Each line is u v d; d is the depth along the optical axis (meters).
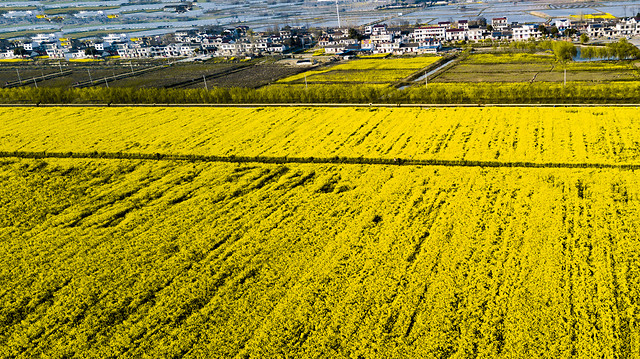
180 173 81.19
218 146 92.19
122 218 66.56
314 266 51.81
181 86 170.38
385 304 45.25
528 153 77.25
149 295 49.72
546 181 67.25
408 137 89.31
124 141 98.94
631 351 37.94
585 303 43.03
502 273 48.00
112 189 76.56
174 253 56.88
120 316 47.09
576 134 84.00
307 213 63.91
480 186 67.25
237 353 41.50
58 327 46.19
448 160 77.25
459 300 45.03
